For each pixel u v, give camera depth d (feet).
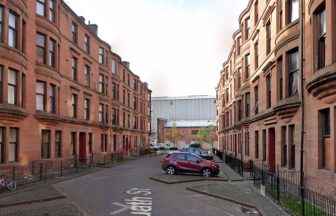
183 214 38.19
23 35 69.51
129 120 174.60
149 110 236.84
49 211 38.29
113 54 143.95
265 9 71.31
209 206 43.24
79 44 103.35
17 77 65.00
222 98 178.81
